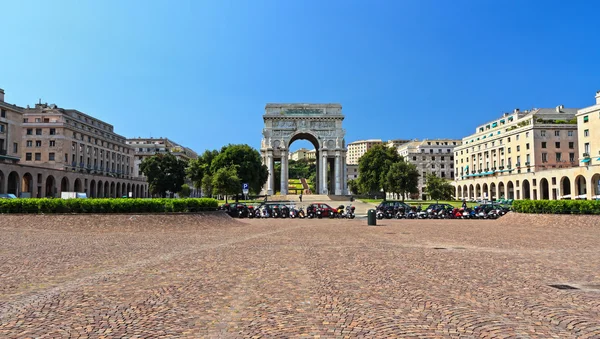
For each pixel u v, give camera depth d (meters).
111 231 28.47
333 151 121.88
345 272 13.37
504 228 33.41
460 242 22.62
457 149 140.00
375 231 30.27
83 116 114.56
